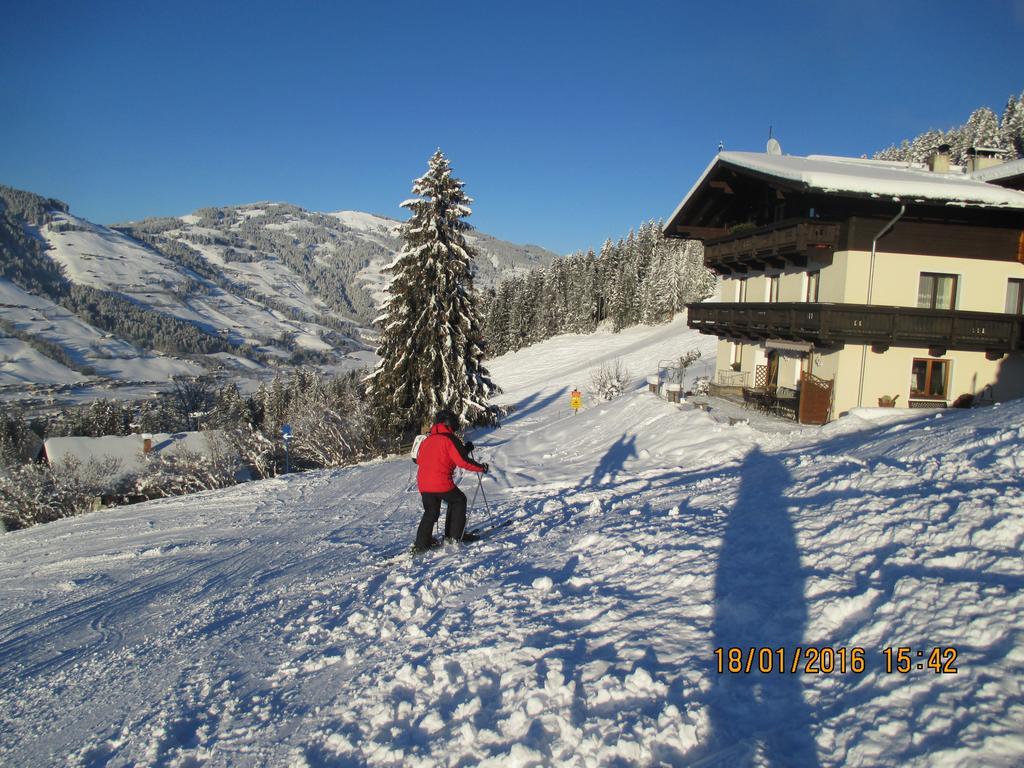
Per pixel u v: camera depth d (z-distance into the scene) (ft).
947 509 17.40
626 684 12.09
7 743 14.34
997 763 8.06
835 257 60.64
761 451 45.85
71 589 30.53
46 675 18.79
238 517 47.65
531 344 294.05
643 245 275.59
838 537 18.10
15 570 37.27
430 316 81.82
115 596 28.22
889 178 56.24
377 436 89.71
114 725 14.49
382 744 11.58
